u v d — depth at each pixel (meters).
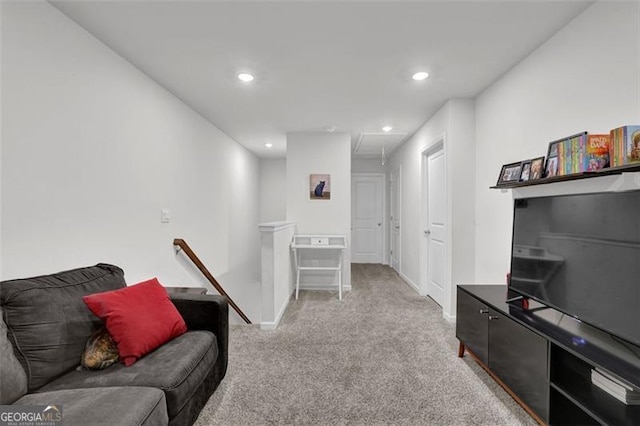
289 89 2.79
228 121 3.76
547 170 1.80
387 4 1.66
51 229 1.62
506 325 1.74
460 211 3.00
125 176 2.21
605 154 1.47
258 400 1.80
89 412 1.05
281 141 4.84
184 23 1.82
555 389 1.41
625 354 1.26
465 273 3.02
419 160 4.15
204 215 3.61
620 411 1.20
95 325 1.50
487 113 2.77
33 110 1.53
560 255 1.58
